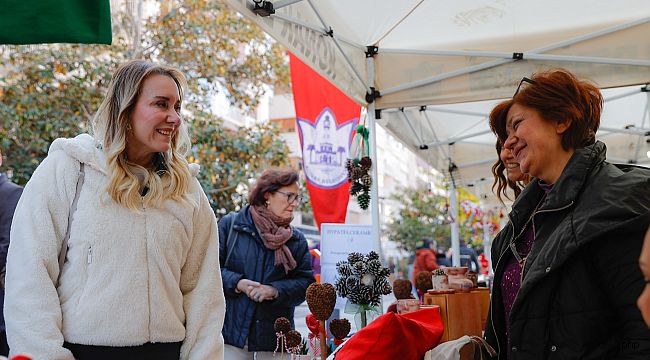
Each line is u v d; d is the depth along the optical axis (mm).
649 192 1474
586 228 1480
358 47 4117
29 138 8844
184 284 1948
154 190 1803
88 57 9555
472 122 6520
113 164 1734
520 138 1741
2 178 2689
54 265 1647
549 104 1694
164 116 1792
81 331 1621
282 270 3277
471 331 2551
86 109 9258
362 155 4148
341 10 3654
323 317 2535
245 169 10250
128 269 1689
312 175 4566
